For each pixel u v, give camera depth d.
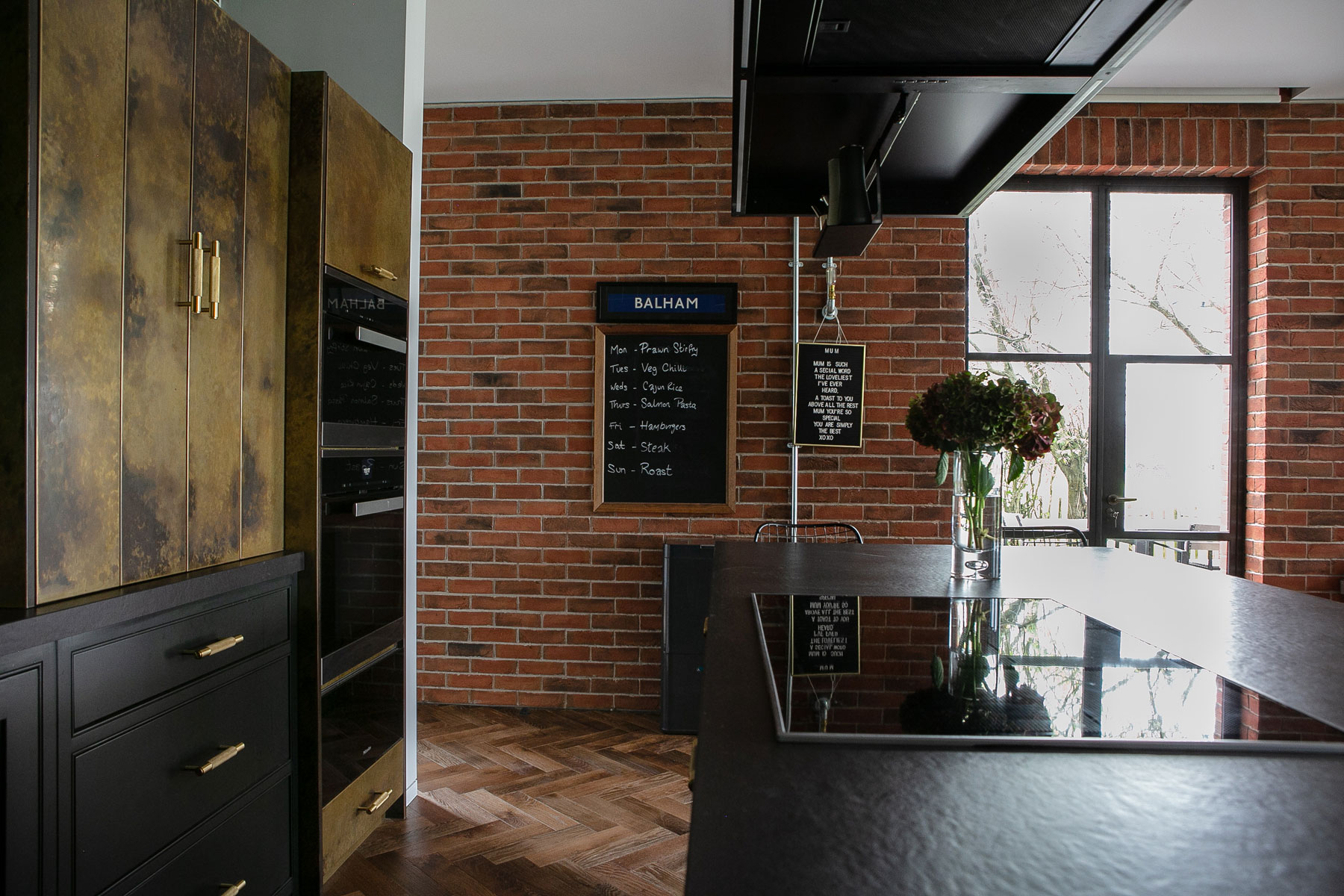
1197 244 3.76
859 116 1.56
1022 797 0.62
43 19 1.23
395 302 2.41
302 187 1.96
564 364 3.69
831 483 3.61
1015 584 1.65
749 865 0.50
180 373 1.57
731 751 0.71
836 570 1.84
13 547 1.22
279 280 1.92
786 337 3.63
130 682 1.37
